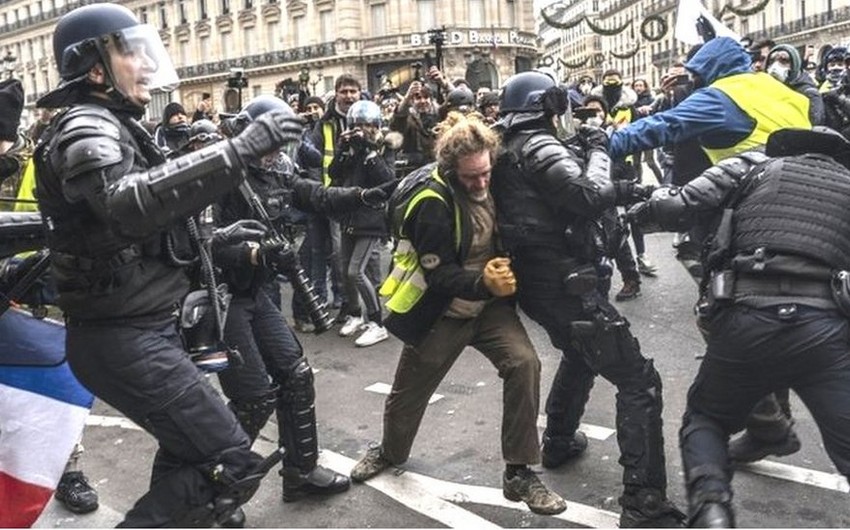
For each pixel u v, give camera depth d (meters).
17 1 74.81
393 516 3.47
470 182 3.06
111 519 3.65
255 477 2.48
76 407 3.21
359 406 4.87
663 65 28.08
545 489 3.27
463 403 4.76
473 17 46.78
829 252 2.59
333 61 49.25
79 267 2.34
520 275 3.21
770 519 3.27
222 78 55.75
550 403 3.76
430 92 6.65
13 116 3.03
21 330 3.13
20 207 4.14
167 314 2.48
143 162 2.37
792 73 4.84
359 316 6.43
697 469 2.70
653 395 3.12
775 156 2.90
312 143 6.40
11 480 3.11
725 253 2.77
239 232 3.21
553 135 3.19
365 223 6.02
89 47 2.35
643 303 6.71
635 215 3.08
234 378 3.34
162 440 2.44
